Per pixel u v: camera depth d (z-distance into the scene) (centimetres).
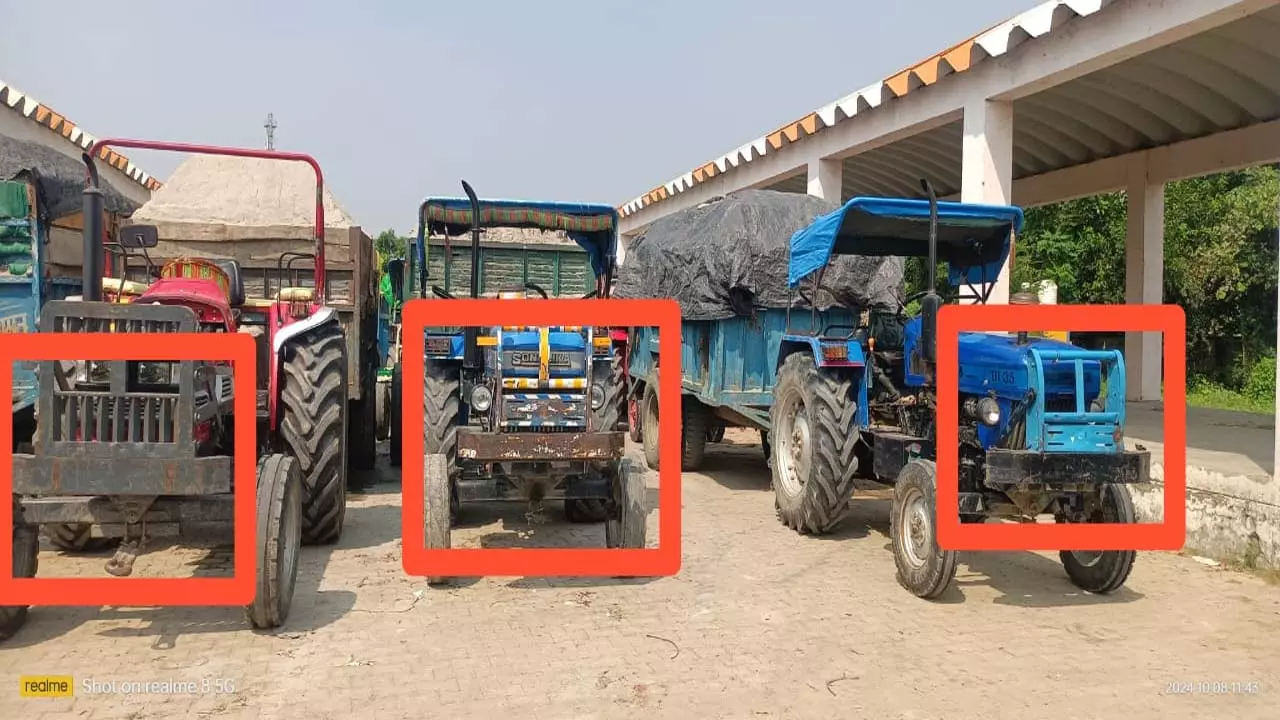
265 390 639
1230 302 1762
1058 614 513
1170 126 1173
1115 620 504
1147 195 1235
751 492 862
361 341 832
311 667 418
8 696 381
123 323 433
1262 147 1080
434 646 447
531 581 558
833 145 1084
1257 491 611
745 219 794
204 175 945
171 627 467
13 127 1081
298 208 920
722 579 569
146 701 379
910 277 1661
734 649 450
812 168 1133
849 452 645
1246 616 512
